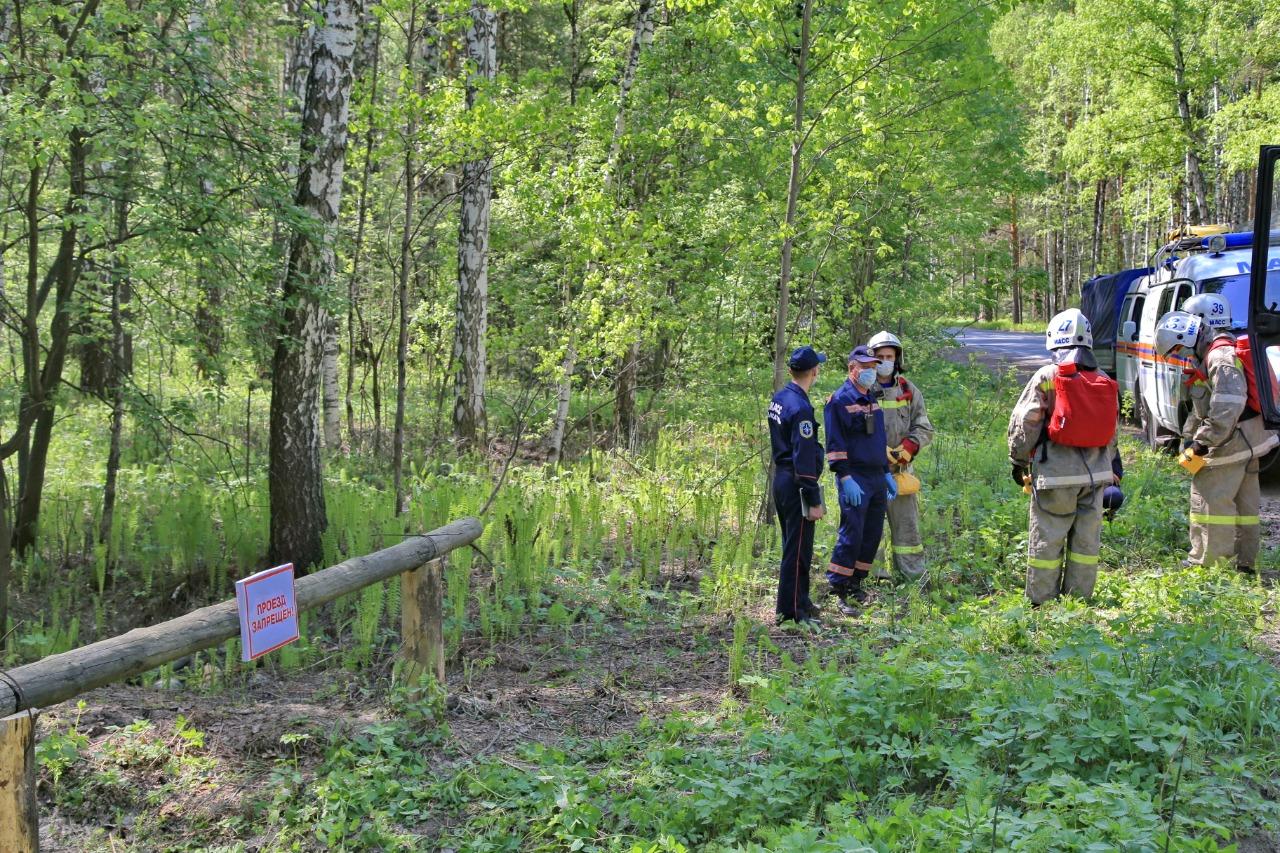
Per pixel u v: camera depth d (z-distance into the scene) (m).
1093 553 7.08
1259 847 3.81
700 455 13.34
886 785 4.42
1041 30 32.66
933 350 19.58
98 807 4.47
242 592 4.35
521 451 14.95
